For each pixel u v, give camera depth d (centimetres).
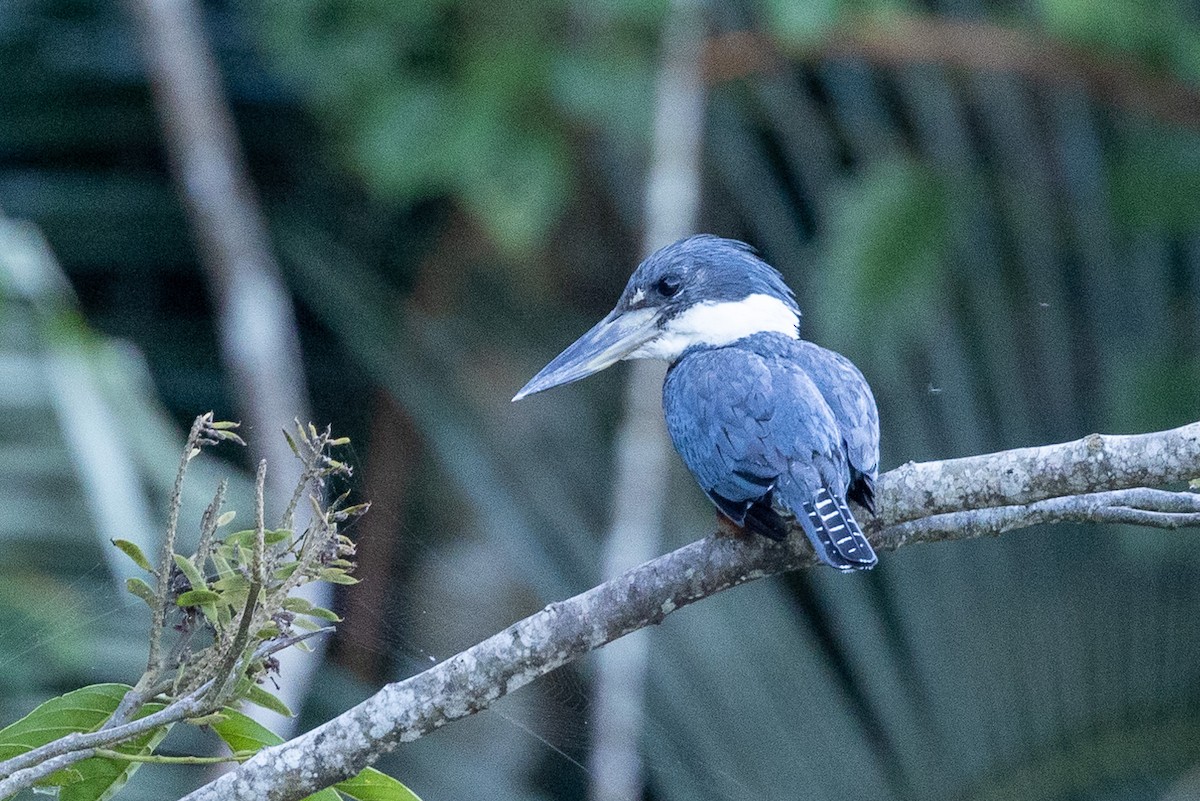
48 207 1388
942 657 1188
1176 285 1362
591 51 1192
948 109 1361
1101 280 1347
